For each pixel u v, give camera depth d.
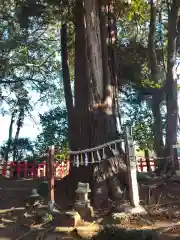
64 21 13.96
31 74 21.64
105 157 8.62
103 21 9.59
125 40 15.66
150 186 9.23
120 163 8.55
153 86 13.19
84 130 9.54
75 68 10.77
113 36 9.76
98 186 8.44
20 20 14.34
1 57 17.69
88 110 9.62
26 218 7.21
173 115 11.84
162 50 15.90
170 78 12.14
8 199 9.95
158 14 16.53
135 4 12.93
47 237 6.04
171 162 11.35
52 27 19.02
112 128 9.20
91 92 9.43
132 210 7.05
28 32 16.38
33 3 13.14
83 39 10.85
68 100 14.09
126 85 14.60
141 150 18.23
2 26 16.09
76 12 11.18
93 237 5.37
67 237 5.93
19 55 18.22
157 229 6.06
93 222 6.76
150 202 8.48
